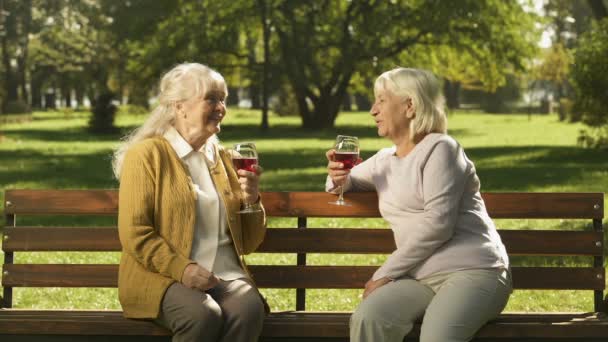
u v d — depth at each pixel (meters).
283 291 7.10
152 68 37.47
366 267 4.73
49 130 37.44
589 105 21.02
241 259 4.42
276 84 36.41
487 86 41.34
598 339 4.29
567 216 4.70
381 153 4.55
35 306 6.62
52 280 4.63
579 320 4.36
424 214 4.16
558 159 20.05
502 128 39.31
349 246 4.75
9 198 4.66
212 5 37.16
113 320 4.23
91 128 35.31
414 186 4.22
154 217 4.19
